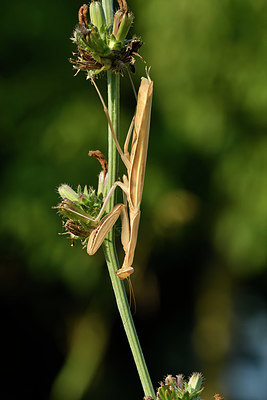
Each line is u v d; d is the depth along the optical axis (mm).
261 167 1715
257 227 1713
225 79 1671
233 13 1646
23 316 1975
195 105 1685
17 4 1711
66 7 1760
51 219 1639
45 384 2008
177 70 1666
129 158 545
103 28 544
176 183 1747
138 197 543
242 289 2102
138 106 538
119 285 548
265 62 1662
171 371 2027
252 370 2057
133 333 544
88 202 553
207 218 1824
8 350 1985
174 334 2078
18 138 1689
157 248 1849
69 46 1738
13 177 1653
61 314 1952
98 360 1913
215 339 2041
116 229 551
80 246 1693
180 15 1626
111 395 1952
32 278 1875
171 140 1733
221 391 1990
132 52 544
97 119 1667
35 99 1713
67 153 1646
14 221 1637
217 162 1748
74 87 1721
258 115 1708
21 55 1757
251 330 2135
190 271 2037
